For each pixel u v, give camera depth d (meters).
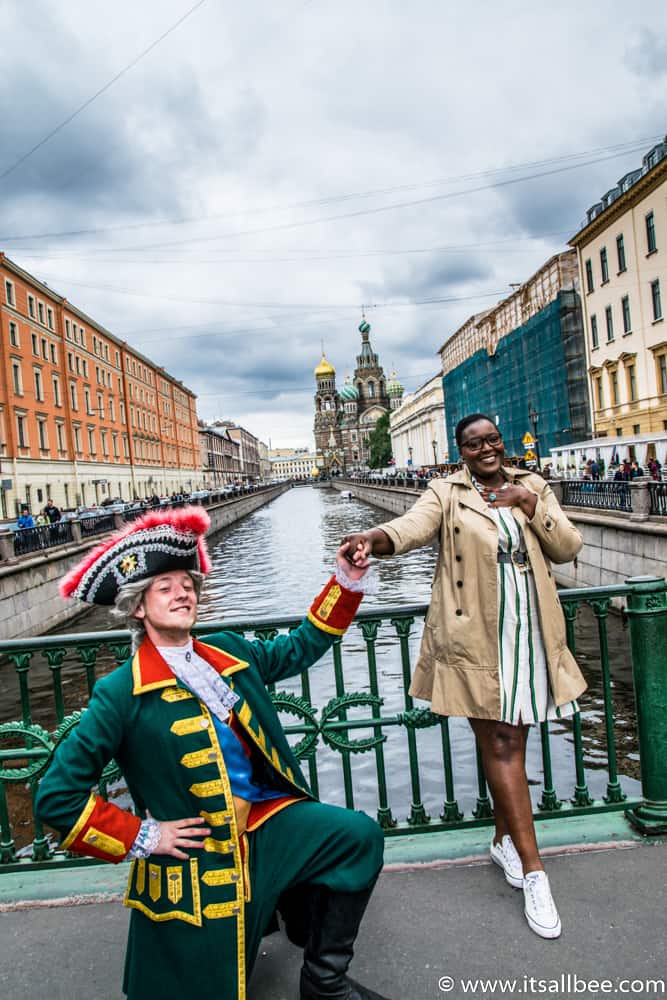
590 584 17.56
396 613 3.12
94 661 3.03
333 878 1.98
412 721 3.12
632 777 7.74
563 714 2.72
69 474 42.97
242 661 2.13
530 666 2.69
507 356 51.25
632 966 2.31
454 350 69.69
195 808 1.92
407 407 101.88
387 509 57.69
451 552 2.74
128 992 1.98
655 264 30.77
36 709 11.36
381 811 3.15
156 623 1.99
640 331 32.12
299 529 48.19
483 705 2.64
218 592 23.31
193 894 1.87
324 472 181.50
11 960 2.53
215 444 113.44
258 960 2.47
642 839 3.01
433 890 2.76
